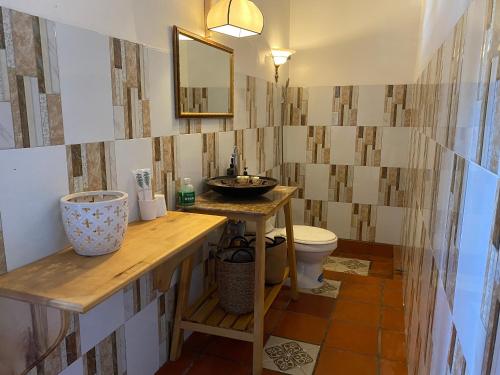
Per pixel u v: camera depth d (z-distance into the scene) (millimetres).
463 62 953
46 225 1178
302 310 2498
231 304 2004
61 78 1198
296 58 3496
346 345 2123
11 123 1050
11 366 1064
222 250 2146
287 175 3680
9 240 1066
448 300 930
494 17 670
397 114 3289
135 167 1566
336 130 3482
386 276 3053
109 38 1383
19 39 1057
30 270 1071
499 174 586
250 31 2053
